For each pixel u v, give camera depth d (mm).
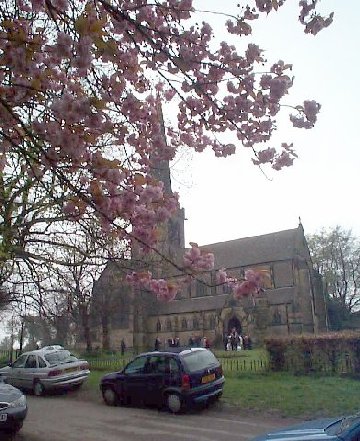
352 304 66312
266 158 6629
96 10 4906
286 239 61094
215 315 56312
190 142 7434
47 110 4652
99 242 6891
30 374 18797
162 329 61500
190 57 5312
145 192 5637
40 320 11336
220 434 10734
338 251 67438
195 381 13297
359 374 16531
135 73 5902
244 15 5660
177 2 5348
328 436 4562
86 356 34656
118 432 11484
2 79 4848
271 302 55281
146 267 6688
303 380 16484
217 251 66000
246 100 5844
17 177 7949
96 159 5238
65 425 12648
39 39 4648
